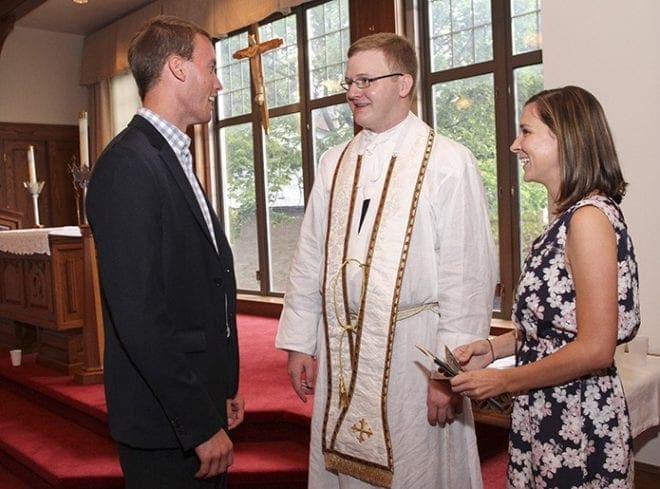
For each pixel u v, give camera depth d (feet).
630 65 9.82
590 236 4.49
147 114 5.43
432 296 6.25
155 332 4.84
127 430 5.24
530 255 5.02
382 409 6.19
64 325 14.35
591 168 4.73
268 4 18.93
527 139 4.99
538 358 4.93
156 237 4.96
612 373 4.95
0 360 17.06
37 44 26.89
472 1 15.52
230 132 23.02
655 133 9.66
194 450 5.33
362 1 16.89
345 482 6.58
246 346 16.53
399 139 6.47
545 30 10.67
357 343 6.31
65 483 10.40
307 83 20.08
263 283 22.06
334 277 6.49
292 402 11.53
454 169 6.17
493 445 10.62
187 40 5.48
